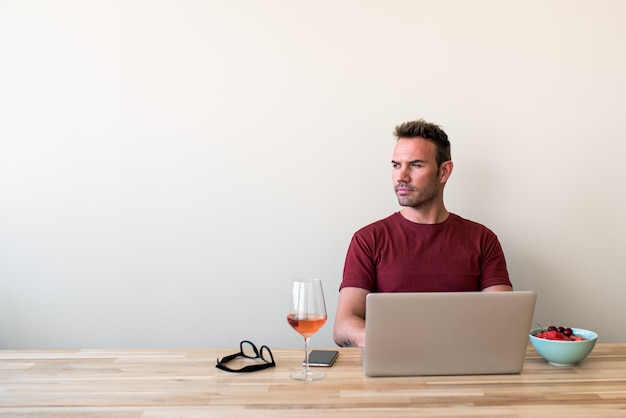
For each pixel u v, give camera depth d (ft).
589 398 4.20
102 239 8.39
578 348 4.86
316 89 8.28
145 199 8.36
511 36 8.24
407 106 8.27
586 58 8.25
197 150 8.32
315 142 8.30
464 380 4.60
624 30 8.23
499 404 4.09
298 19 8.25
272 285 8.40
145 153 8.34
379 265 7.34
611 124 8.29
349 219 8.35
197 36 8.27
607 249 8.38
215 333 8.42
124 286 8.41
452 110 8.28
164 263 8.39
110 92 8.30
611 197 8.34
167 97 8.30
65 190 8.37
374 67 8.25
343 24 8.25
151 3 8.26
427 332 4.62
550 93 8.27
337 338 6.74
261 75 8.28
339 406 4.06
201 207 8.36
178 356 5.33
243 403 4.13
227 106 8.30
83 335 8.43
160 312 8.43
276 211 8.36
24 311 8.42
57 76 8.30
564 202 8.34
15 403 4.13
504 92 8.25
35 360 5.20
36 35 8.29
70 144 8.34
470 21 8.23
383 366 4.66
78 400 4.19
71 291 8.43
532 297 4.60
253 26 8.25
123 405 4.09
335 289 8.39
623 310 8.42
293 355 5.34
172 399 4.20
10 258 8.41
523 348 4.68
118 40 8.29
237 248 8.38
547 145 8.30
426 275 7.27
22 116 8.33
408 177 7.26
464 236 7.47
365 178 8.32
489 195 8.34
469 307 4.60
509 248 8.39
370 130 8.29
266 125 8.30
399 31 8.24
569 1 8.21
